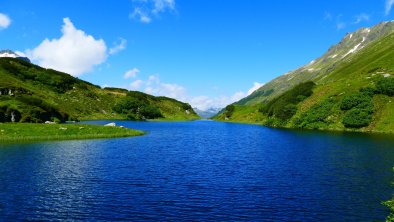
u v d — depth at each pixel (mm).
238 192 39219
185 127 167500
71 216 30938
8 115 111375
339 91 152500
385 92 135125
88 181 43438
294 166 54938
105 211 32344
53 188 40031
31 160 57469
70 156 62406
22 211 32125
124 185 41812
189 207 33781
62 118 152625
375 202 35688
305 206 34375
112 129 108625
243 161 60219
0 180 43312
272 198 36969
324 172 50000
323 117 142250
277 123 166250
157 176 46969
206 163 58000
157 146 81688
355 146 79062
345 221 30516
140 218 30641
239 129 151000
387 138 97000
